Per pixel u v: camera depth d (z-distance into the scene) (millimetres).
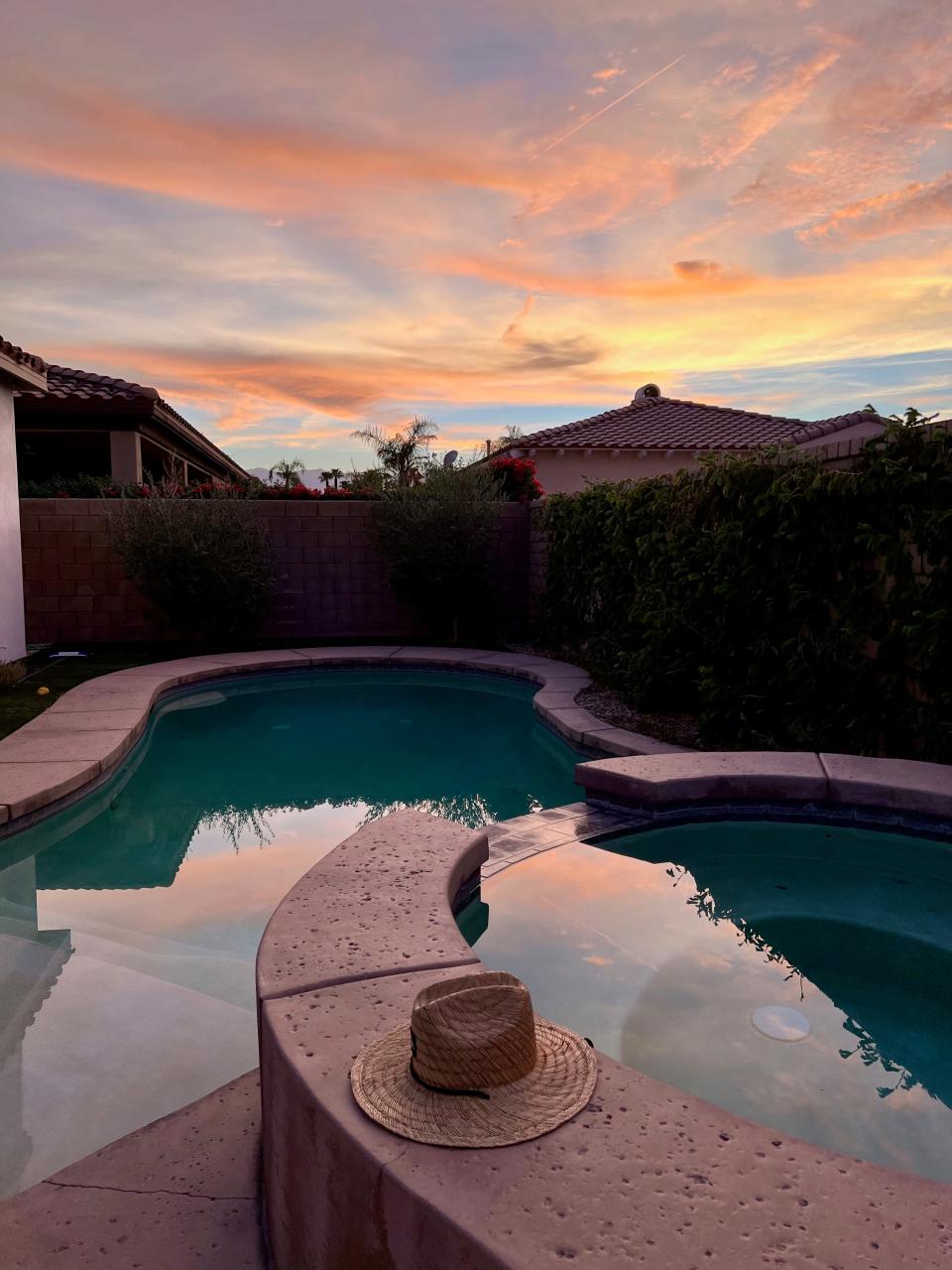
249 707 9211
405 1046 1941
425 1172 1499
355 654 11188
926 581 5195
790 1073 2635
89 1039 3033
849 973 3303
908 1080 2607
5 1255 1896
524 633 13430
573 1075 1817
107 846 5238
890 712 5488
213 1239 1949
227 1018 3193
